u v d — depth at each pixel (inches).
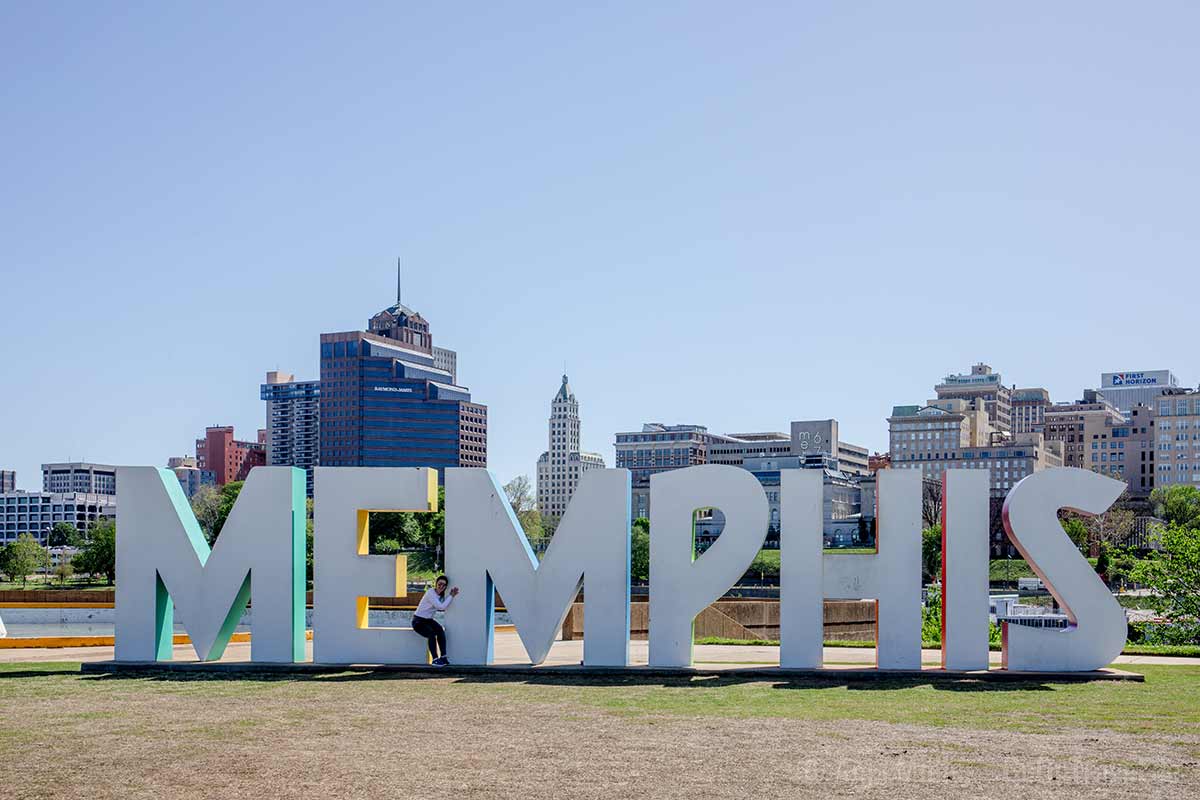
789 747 567.5
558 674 886.4
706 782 490.3
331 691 792.9
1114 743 573.9
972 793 468.4
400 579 924.6
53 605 2197.3
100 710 704.4
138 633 940.0
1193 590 1353.3
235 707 715.4
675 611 893.8
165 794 476.1
